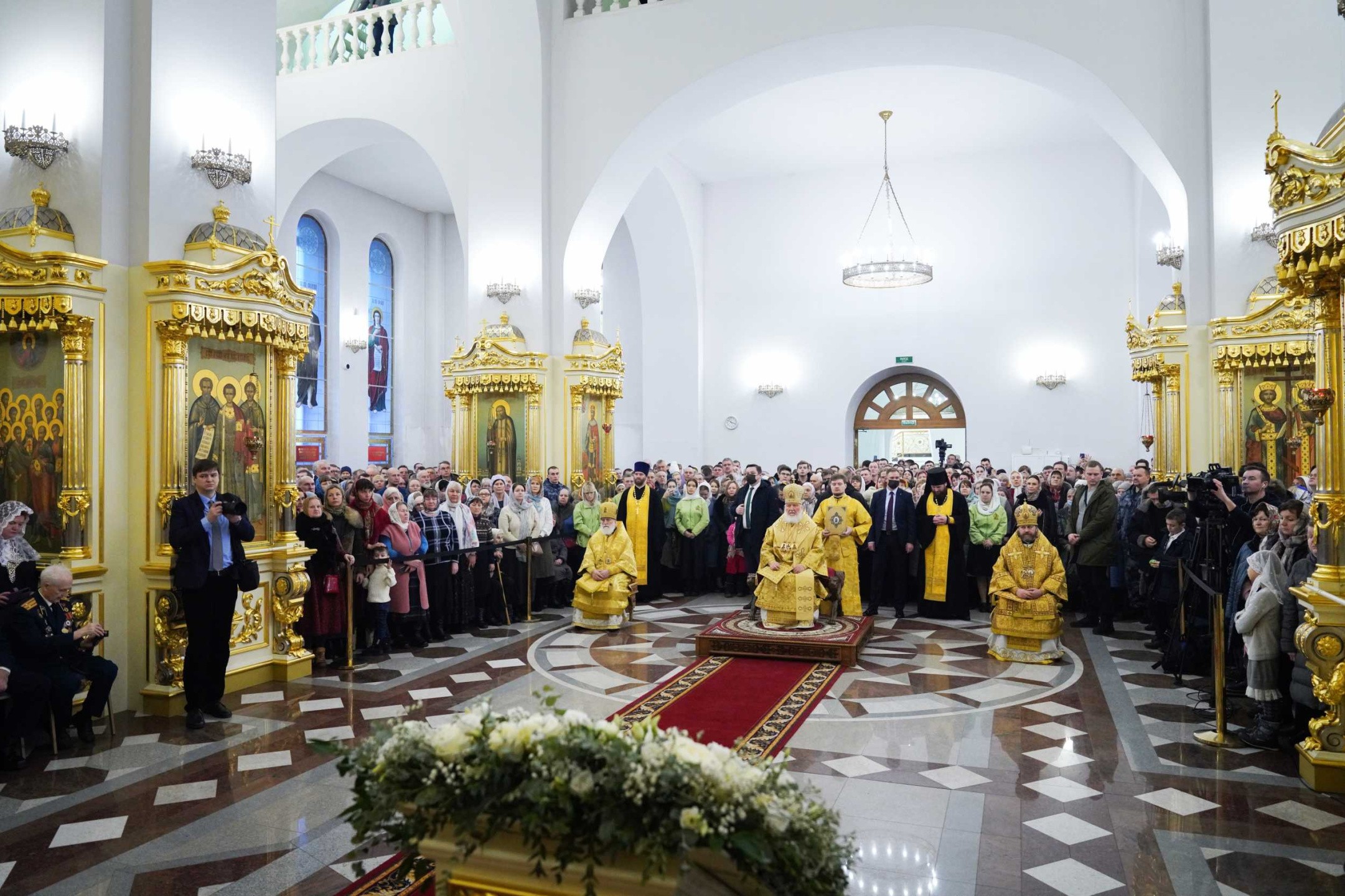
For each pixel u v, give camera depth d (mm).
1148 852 4324
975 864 4211
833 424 19453
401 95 14641
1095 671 8055
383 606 8609
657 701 7027
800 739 6113
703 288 20406
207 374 7164
